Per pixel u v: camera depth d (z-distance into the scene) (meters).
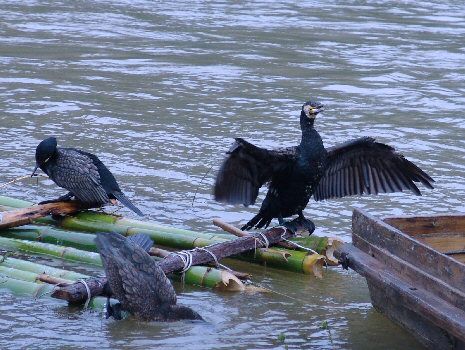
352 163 12.98
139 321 10.67
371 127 19.83
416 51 28.20
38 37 27.95
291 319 11.04
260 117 20.27
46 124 18.91
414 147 18.48
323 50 27.84
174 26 30.70
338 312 11.30
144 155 17.22
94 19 31.36
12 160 16.47
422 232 11.19
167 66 24.83
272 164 12.30
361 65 26.02
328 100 22.06
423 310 9.31
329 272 12.72
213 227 13.95
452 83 24.31
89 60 25.12
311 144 12.37
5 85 21.89
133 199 14.95
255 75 24.27
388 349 10.29
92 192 13.12
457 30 32.00
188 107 20.84
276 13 34.09
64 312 10.88
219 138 18.52
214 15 33.09
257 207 14.97
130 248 10.79
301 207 12.77
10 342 10.03
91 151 17.28
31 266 11.84
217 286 11.77
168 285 10.85
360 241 11.13
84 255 12.39
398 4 37.28
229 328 10.65
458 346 9.54
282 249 12.77
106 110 20.19
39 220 13.65
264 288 11.87
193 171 16.47
